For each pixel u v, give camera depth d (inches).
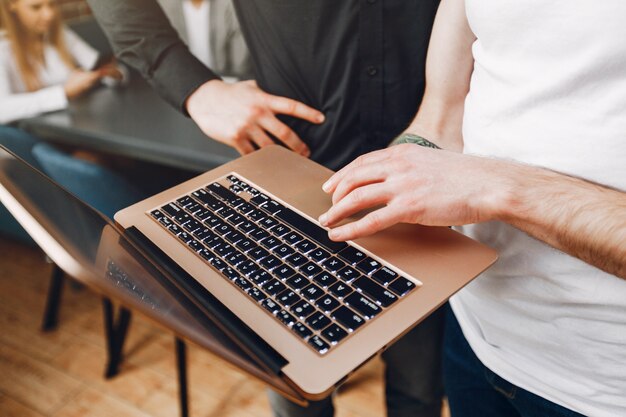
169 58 39.2
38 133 67.5
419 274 22.8
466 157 23.0
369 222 22.5
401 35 34.9
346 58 36.1
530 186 21.2
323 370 19.1
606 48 20.1
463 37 28.9
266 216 26.4
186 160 55.9
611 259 19.6
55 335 72.5
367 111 38.0
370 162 23.9
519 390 28.3
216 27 84.3
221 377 65.5
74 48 83.9
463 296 29.5
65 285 80.6
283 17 35.8
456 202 21.6
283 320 21.0
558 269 23.3
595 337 23.7
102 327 73.7
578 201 20.3
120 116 66.5
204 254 24.3
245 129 37.8
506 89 24.1
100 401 63.3
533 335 26.3
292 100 37.8
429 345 41.3
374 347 19.9
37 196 19.6
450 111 30.7
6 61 75.8
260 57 39.3
